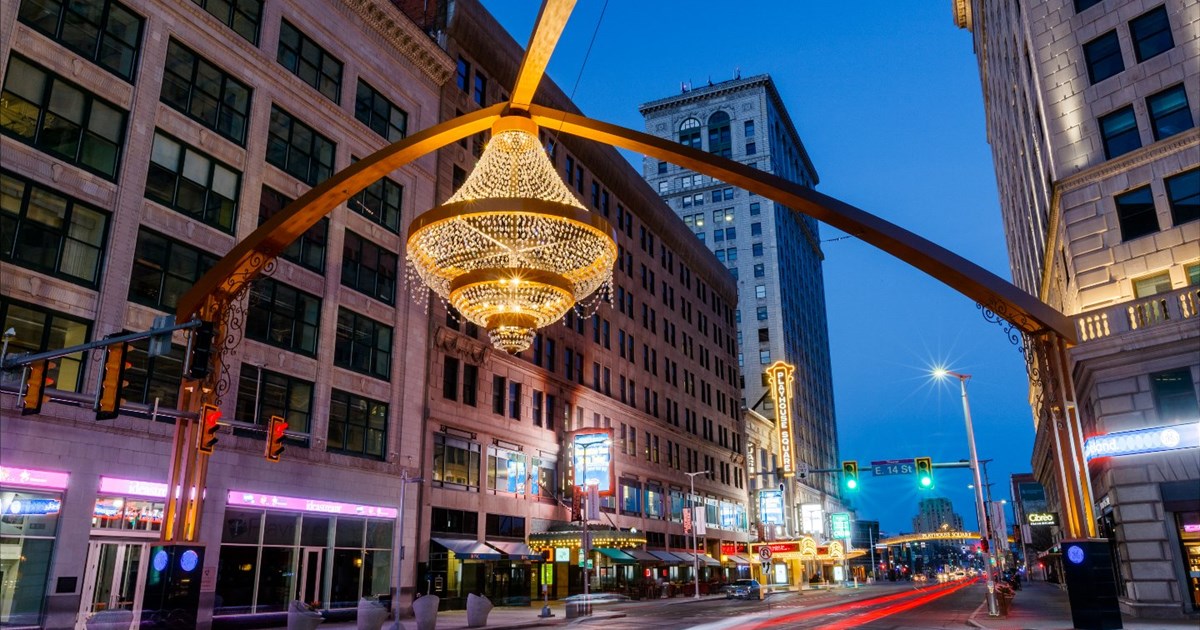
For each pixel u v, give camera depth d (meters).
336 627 28.84
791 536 100.81
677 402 75.12
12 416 22.44
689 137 144.62
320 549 32.03
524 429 48.56
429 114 42.62
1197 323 24.30
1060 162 30.09
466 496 41.97
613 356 63.00
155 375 26.44
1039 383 25.36
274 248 22.33
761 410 122.12
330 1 36.59
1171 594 24.39
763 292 128.50
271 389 30.72
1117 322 26.47
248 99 31.84
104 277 25.30
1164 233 26.77
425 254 20.56
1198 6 27.02
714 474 81.94
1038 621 26.88
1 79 23.30
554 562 50.41
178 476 21.23
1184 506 24.53
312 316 33.31
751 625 28.59
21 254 23.39
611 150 64.44
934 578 187.12
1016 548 127.44
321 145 35.19
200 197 29.16
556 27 17.55
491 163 21.14
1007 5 38.31
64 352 17.19
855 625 27.69
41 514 22.86
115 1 27.16
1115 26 29.11
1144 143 27.67
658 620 32.59
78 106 25.58
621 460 61.75
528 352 50.66
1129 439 25.53
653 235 75.06
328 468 32.50
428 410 39.41
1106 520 29.00
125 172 26.41
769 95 144.25
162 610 19.64
